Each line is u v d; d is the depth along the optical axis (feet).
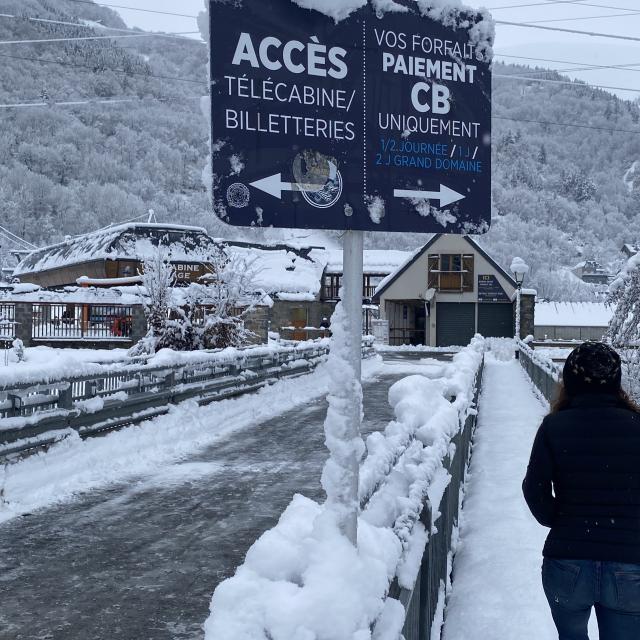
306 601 5.23
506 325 168.96
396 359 122.72
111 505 24.22
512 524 20.65
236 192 7.11
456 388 23.38
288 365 65.10
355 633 5.35
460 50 8.23
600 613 9.03
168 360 41.04
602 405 9.39
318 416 47.55
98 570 17.76
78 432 31.24
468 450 28.99
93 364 33.24
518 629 13.51
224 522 22.22
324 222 7.45
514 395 60.80
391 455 10.69
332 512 6.64
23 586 16.65
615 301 40.91
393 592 7.73
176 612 15.20
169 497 25.45
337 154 7.55
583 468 9.07
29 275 208.95
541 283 357.20
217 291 68.18
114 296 103.65
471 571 16.99
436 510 12.07
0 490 24.38
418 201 7.89
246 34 7.23
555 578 9.11
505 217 618.03
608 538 8.80
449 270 169.68
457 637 13.48
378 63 7.77
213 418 42.73
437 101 8.08
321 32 7.54
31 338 99.19
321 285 186.70
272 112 7.30
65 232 547.90
